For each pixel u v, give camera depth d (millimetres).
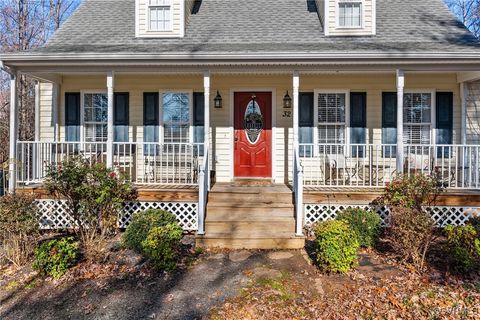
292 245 6594
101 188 6641
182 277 5434
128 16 10398
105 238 6906
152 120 9734
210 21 9953
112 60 7727
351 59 7543
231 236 6609
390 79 9320
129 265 5879
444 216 7465
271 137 9734
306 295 4879
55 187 6570
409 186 6617
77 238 7332
